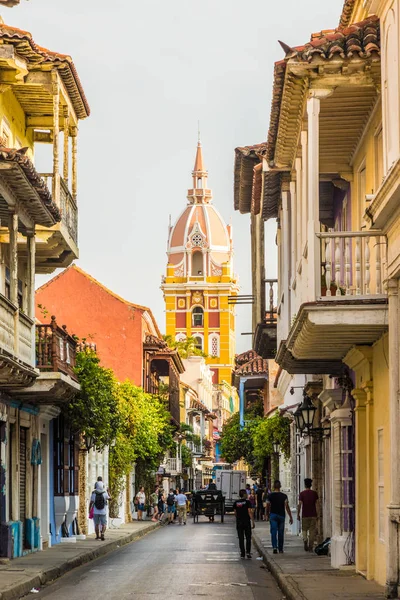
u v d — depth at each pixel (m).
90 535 73.88
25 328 45.09
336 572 40.31
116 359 119.88
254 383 114.50
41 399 53.28
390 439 30.41
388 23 29.25
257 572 45.78
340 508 42.88
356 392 38.09
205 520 127.69
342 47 31.66
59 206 51.38
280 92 34.97
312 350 37.34
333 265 33.50
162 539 77.25
